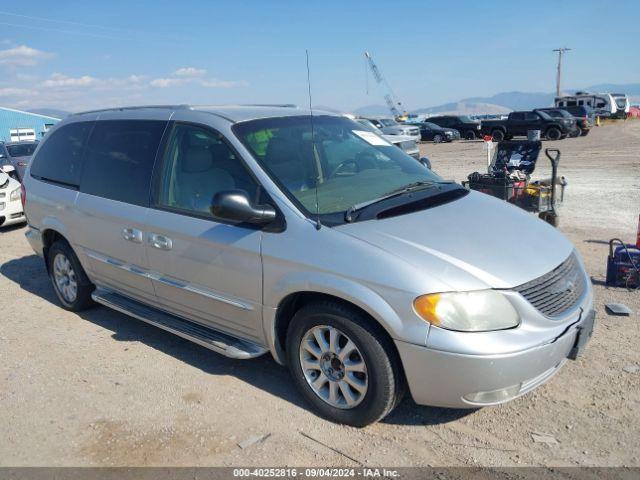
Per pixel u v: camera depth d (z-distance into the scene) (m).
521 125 30.48
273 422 3.55
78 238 5.04
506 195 7.57
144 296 4.64
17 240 8.98
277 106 4.77
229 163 3.91
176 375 4.21
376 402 3.27
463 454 3.17
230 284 3.80
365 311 3.22
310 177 3.88
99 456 3.30
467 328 2.98
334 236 3.35
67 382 4.17
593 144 24.77
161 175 4.30
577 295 3.46
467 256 3.19
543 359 3.08
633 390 3.71
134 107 4.91
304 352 3.59
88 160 5.02
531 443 3.23
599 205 10.09
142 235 4.33
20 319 5.46
